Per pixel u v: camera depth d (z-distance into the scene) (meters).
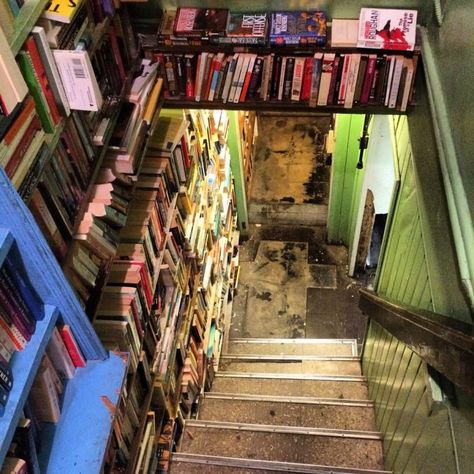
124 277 2.13
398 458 2.67
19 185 1.36
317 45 2.39
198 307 3.73
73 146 1.73
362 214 4.55
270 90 2.63
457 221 1.72
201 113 3.38
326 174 6.42
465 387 1.32
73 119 1.70
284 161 6.61
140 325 2.24
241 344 4.99
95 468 1.39
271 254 5.82
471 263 1.59
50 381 1.43
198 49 2.48
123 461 2.11
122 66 2.21
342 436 3.26
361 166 3.99
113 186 2.03
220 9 2.48
